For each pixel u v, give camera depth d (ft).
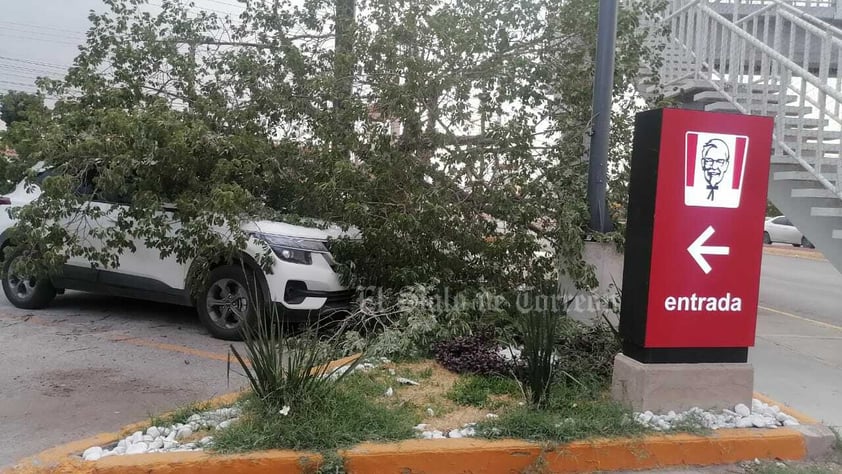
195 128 20.71
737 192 15.17
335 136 22.88
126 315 26.40
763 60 27.55
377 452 12.77
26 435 14.28
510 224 22.77
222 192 19.56
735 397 15.64
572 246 20.72
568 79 24.40
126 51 25.40
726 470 13.89
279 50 25.58
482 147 23.16
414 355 19.39
